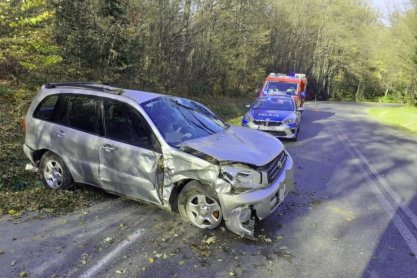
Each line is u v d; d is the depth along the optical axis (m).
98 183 5.71
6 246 4.43
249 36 33.41
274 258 4.43
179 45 20.27
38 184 6.45
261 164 4.84
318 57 58.59
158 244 4.60
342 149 11.62
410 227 5.55
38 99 6.30
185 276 3.97
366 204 6.50
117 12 14.03
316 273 4.16
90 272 3.97
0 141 8.07
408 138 15.62
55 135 5.98
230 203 4.64
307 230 5.25
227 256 4.41
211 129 5.84
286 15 45.59
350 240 5.02
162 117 5.45
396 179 8.34
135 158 5.24
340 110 29.64
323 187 7.36
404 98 41.34
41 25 11.38
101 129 5.61
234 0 28.19
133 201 5.89
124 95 5.61
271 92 18.75
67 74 12.94
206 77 24.77
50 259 4.19
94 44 13.24
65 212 5.43
